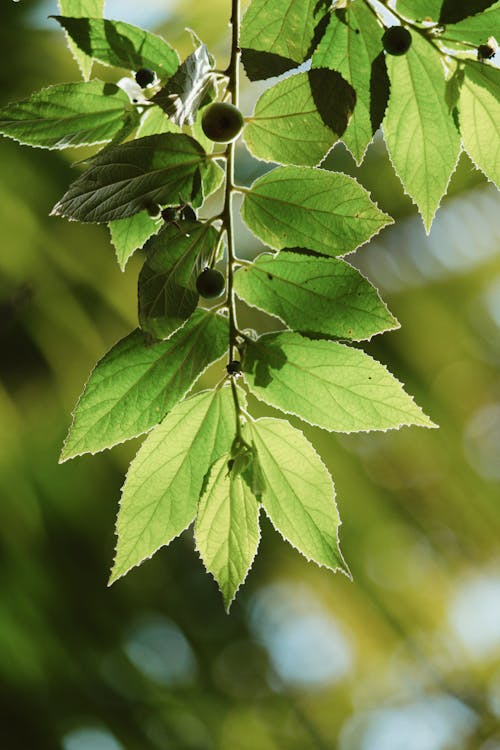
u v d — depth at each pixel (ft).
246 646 21.56
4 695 14.35
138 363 6.85
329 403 7.02
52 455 15.08
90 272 14.88
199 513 7.00
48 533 15.25
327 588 18.75
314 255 6.93
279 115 7.04
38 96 7.32
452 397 17.39
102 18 7.54
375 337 16.65
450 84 7.21
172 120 6.61
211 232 6.85
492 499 16.89
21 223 14.37
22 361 14.62
